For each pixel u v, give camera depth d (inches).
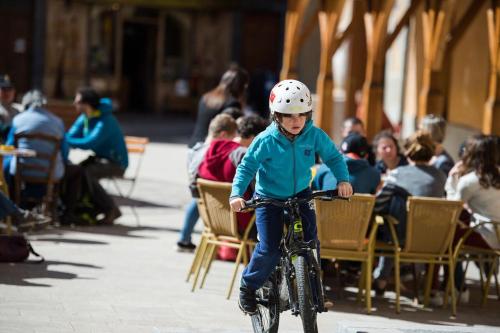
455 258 748.6
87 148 1065.5
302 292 504.4
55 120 1018.7
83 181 1061.8
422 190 758.5
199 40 3280.0
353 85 1668.3
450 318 727.7
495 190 781.9
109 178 1094.4
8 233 892.6
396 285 735.7
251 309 562.3
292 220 529.0
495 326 706.8
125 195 1331.2
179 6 3179.1
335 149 547.5
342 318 701.9
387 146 868.0
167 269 850.1
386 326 600.1
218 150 802.2
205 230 788.6
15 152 912.3
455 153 1539.1
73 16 3068.4
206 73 3287.4
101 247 936.3
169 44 3292.3
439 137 901.8
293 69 1563.7
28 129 997.8
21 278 759.7
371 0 1373.0
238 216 751.1
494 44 1095.6
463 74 1549.0
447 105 1609.3
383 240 774.5
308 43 2551.7
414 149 772.6
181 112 3289.9
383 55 1374.3
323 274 833.5
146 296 730.8
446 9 1246.9
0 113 1085.1
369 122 1380.4
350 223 729.0
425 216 735.1
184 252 941.2
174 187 1446.9
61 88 3056.1
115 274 808.3
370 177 773.3
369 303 725.3
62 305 676.1
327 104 1513.3
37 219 898.1
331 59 1501.0
